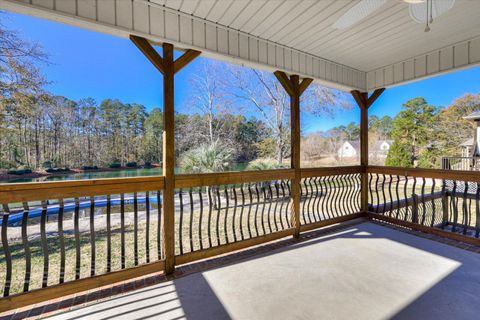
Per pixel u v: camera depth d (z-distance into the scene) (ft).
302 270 8.55
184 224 15.94
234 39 9.90
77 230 7.35
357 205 15.84
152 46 8.44
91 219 7.55
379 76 14.48
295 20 9.14
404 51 12.07
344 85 14.05
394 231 12.57
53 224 17.52
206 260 9.48
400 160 47.14
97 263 10.59
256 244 10.80
